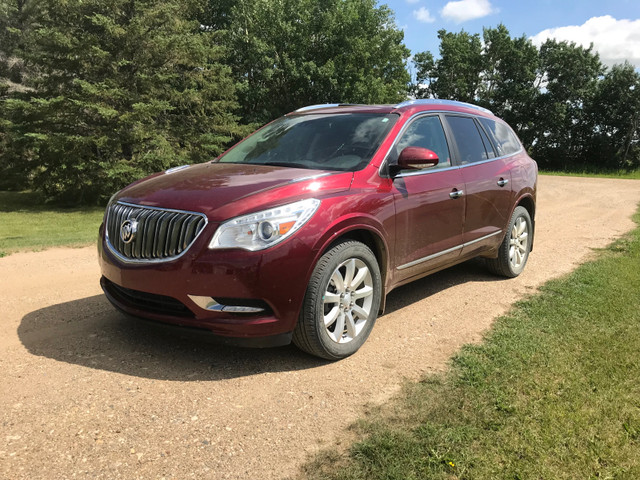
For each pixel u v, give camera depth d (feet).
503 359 11.28
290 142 14.19
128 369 10.66
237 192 10.59
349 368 11.04
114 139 59.06
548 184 82.89
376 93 101.35
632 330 13.06
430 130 14.83
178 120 71.61
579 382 10.17
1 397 9.36
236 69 103.50
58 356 11.21
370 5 107.34
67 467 7.46
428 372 10.81
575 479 7.32
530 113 188.14
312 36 104.83
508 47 184.65
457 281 18.21
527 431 8.44
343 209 11.11
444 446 8.02
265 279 9.91
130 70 64.75
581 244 25.46
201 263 9.86
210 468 7.55
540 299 15.84
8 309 14.53
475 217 15.88
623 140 181.16
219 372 10.68
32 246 25.46
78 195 67.26
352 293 11.59
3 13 84.38
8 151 67.36
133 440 8.18
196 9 78.79
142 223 10.66
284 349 12.03
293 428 8.66
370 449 7.95
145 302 11.02
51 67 61.36
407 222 13.01
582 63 180.65
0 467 7.38
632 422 8.79
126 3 63.16
